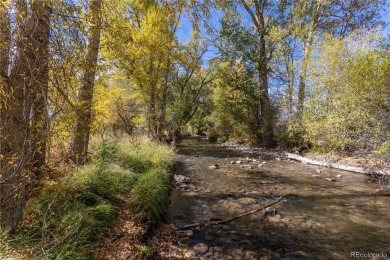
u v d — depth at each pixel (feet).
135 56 22.90
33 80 6.72
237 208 16.43
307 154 37.70
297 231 13.20
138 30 29.19
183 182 22.30
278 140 47.98
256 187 21.52
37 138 7.45
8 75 6.64
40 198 10.14
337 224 14.08
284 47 49.01
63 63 7.09
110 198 13.51
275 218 14.89
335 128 24.48
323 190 20.62
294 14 47.83
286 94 46.88
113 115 34.73
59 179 12.32
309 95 32.86
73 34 7.22
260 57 49.32
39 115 7.30
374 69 21.76
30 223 8.89
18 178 7.44
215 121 73.15
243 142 59.98
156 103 41.06
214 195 19.15
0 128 6.79
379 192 19.90
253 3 49.83
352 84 22.98
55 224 9.11
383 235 12.76
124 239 10.49
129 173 17.65
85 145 14.01
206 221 14.32
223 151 47.60
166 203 16.37
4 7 6.03
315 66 29.63
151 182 15.88
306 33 44.96
